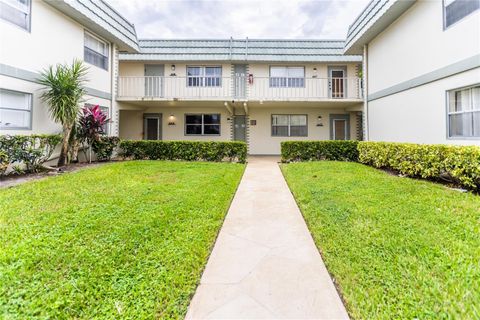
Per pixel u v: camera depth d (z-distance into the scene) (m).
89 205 4.20
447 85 6.45
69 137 8.09
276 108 14.45
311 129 14.46
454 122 6.33
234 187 5.99
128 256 2.71
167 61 13.51
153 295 2.17
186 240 3.13
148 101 12.02
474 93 5.85
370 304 2.05
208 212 4.12
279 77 13.73
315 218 3.90
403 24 8.19
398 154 6.81
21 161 6.57
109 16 9.89
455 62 6.15
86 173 6.80
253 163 10.71
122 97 11.48
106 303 2.06
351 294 2.19
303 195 5.13
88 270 2.45
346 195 4.89
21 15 6.90
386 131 9.33
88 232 3.21
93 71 9.84
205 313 2.04
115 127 11.14
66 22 8.45
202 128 14.31
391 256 2.69
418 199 4.45
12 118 6.75
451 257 2.59
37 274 2.35
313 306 2.12
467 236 3.03
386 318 1.91
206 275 2.56
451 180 5.54
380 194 4.84
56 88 7.39
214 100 12.12
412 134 7.82
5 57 6.47
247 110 14.16
